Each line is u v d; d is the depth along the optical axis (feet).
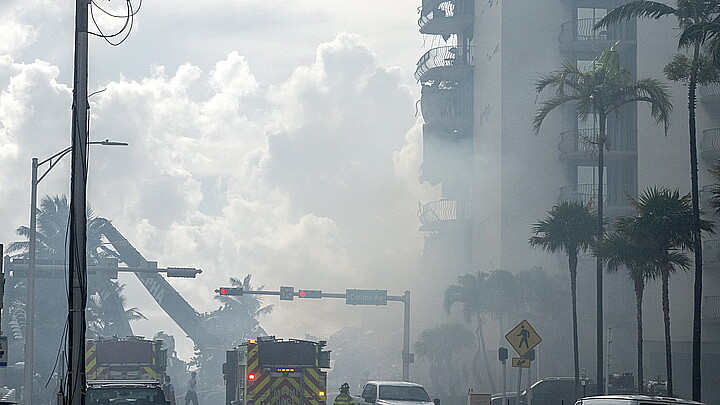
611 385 232.94
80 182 86.79
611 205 298.15
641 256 169.68
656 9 159.53
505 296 294.05
